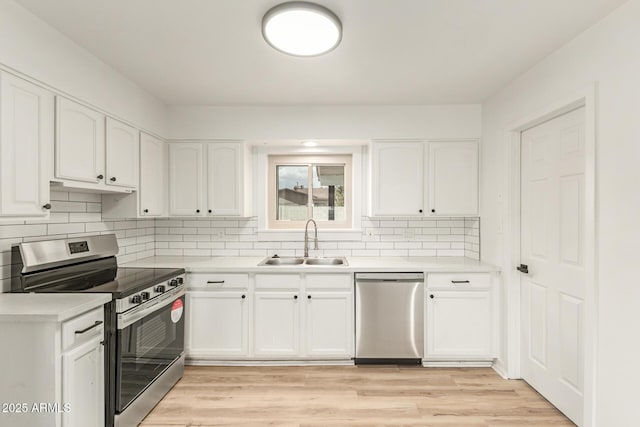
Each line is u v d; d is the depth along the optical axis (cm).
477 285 284
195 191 321
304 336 288
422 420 214
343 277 288
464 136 317
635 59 156
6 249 190
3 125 157
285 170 364
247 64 232
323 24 173
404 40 199
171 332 252
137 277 234
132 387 200
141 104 276
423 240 350
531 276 250
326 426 208
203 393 246
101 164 228
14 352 150
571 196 208
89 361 172
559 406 220
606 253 171
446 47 208
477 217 323
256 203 353
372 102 312
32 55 172
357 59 224
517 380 264
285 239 352
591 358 178
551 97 215
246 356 288
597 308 176
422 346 286
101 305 181
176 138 322
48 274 206
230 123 321
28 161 170
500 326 278
